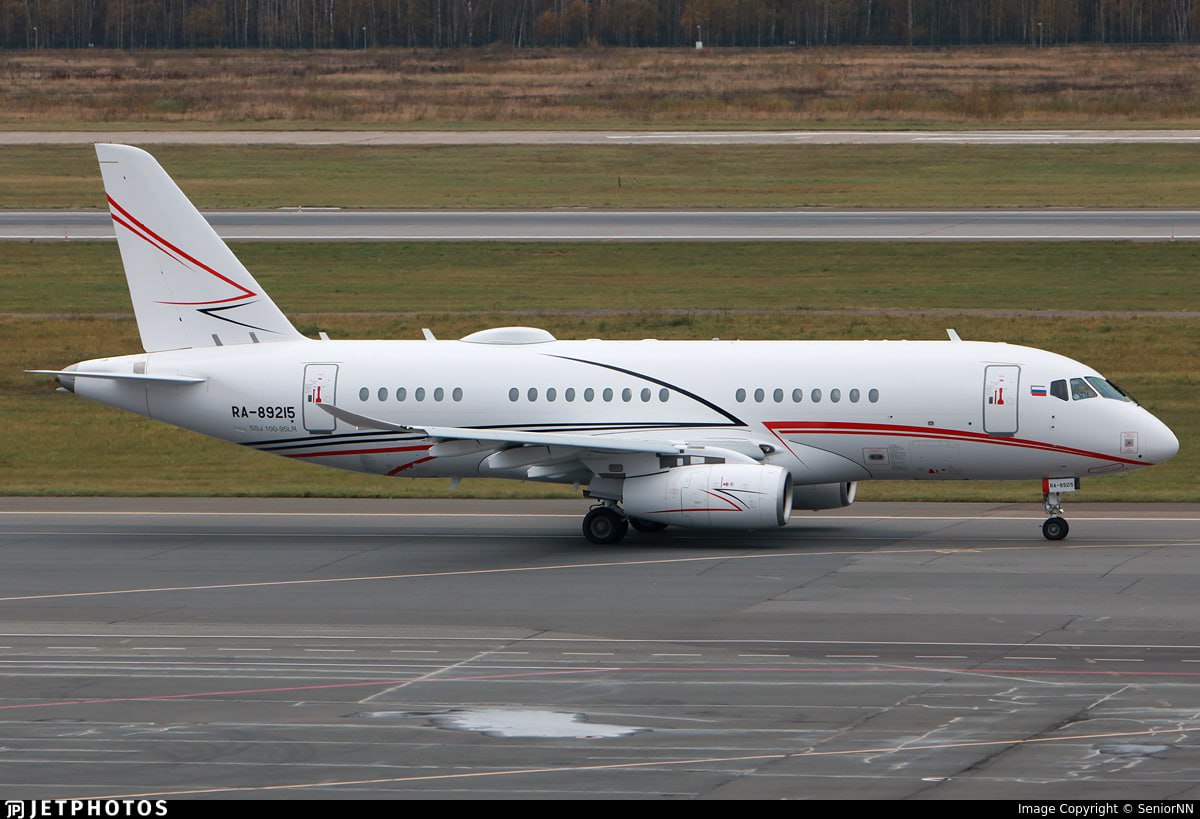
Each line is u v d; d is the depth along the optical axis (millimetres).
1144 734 83250
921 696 91625
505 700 92125
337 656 104188
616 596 123688
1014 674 96625
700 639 107812
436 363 158375
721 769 78250
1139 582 125688
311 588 129000
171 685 96562
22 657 104438
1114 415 145500
